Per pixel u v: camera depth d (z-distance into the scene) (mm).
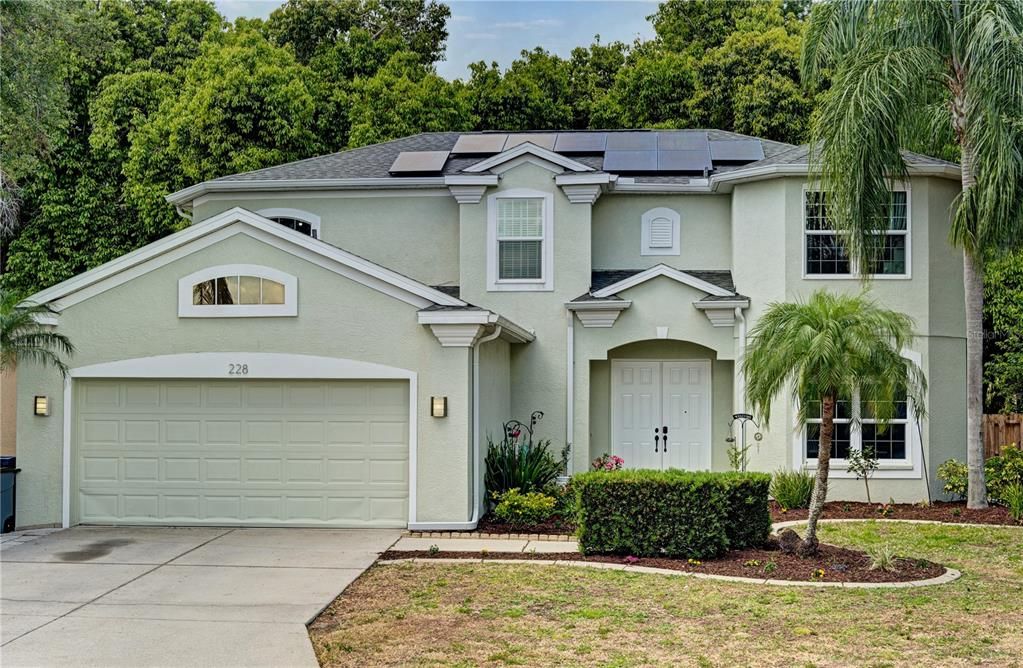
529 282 17703
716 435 18250
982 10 14094
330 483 13797
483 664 7602
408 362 13578
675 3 36938
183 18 33281
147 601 9578
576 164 17594
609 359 18547
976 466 15273
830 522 14258
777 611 9148
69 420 13930
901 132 14594
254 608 9266
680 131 21109
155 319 13906
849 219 14523
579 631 8516
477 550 12227
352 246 18703
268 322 13766
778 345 10805
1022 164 14023
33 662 7605
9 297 14352
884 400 10805
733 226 17734
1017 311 21891
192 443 13992
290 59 31000
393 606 9422
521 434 17562
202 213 19141
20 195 26656
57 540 12852
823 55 15406
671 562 11383
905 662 7621
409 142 21484
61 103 25094
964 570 11023
